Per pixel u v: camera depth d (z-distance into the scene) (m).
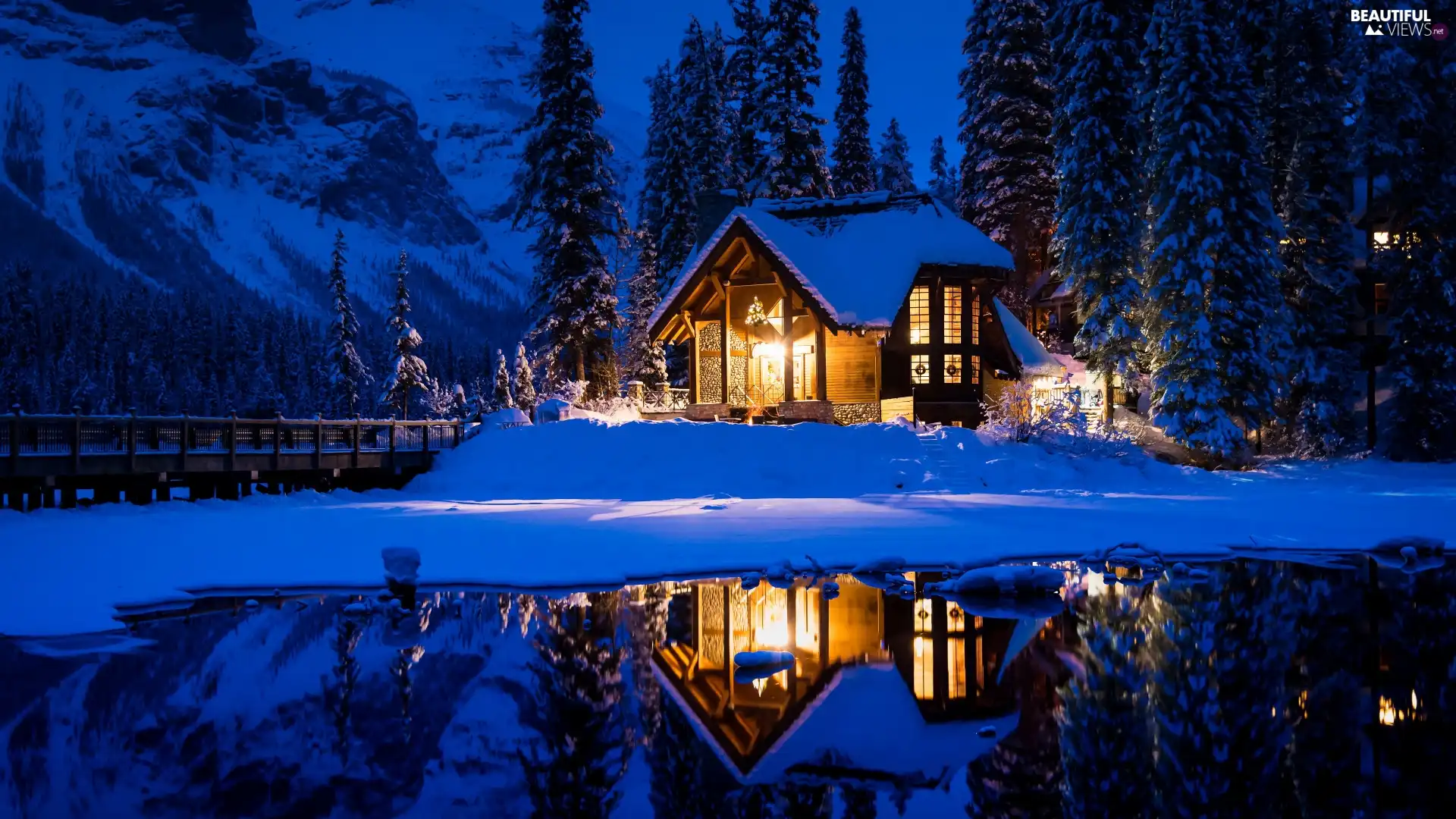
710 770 9.30
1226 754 9.55
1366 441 41.34
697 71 56.84
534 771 9.21
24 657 13.35
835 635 14.62
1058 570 20.03
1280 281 41.56
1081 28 40.06
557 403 40.72
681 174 55.44
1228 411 37.66
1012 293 53.56
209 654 13.50
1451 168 40.31
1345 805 8.23
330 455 33.38
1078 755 9.59
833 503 30.27
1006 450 35.81
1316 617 15.60
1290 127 42.09
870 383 41.81
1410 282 39.97
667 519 26.67
